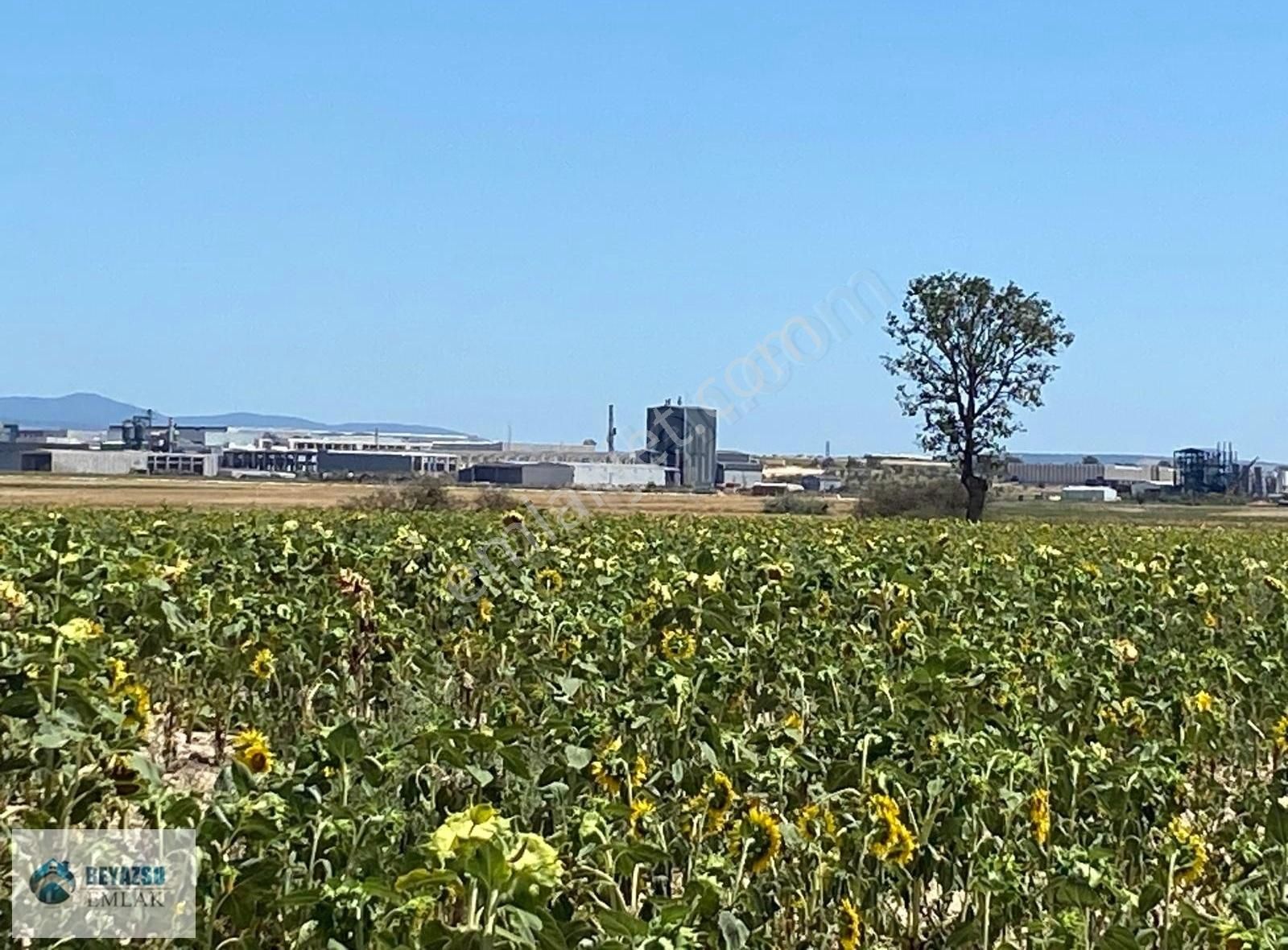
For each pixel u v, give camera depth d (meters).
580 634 12.06
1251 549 29.27
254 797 6.31
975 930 6.91
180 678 11.16
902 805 7.62
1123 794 8.05
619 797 7.51
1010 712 9.95
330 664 11.79
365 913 5.46
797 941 7.30
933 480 62.41
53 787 7.13
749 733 9.10
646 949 5.27
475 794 7.34
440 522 27.41
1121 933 6.20
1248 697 11.69
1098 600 16.38
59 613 9.03
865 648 11.60
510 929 5.07
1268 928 6.20
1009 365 59.44
